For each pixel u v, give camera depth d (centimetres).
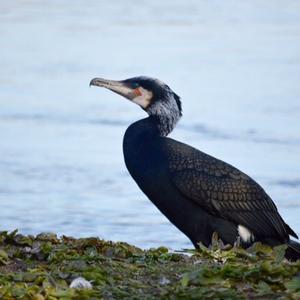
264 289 884
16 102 2917
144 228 1775
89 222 1830
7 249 1018
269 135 2503
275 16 5078
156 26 4825
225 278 912
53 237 1078
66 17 5094
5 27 4678
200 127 2612
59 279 916
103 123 2678
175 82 3344
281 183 2098
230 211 1154
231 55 3922
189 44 4231
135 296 870
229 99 3030
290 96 3067
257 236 1167
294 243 1166
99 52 4019
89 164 2255
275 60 3791
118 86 1231
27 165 2239
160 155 1162
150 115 1212
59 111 2800
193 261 995
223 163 1172
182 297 866
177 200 1158
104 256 1005
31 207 1933
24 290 870
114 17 5103
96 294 874
